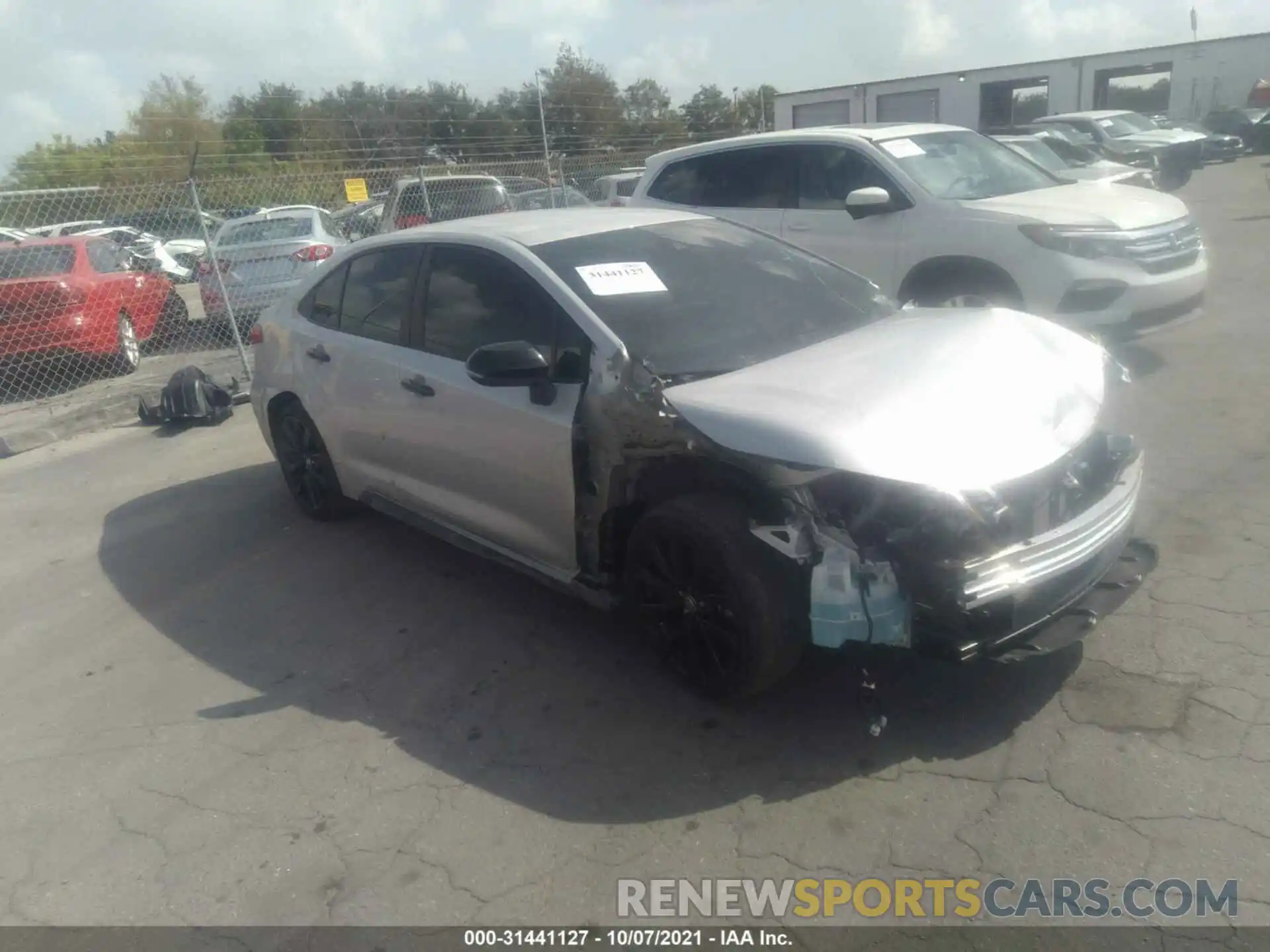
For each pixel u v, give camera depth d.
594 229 4.62
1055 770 3.23
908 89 32.41
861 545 3.20
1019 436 3.30
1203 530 4.70
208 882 3.16
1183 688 3.54
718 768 3.42
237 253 11.32
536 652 4.29
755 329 4.19
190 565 5.62
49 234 16.20
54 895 3.17
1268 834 2.88
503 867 3.09
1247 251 12.19
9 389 10.27
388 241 5.06
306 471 5.87
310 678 4.28
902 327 4.24
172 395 8.67
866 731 3.51
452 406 4.39
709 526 3.43
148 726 4.06
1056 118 22.25
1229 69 33.94
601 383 3.78
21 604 5.36
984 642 3.15
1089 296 6.66
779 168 8.04
